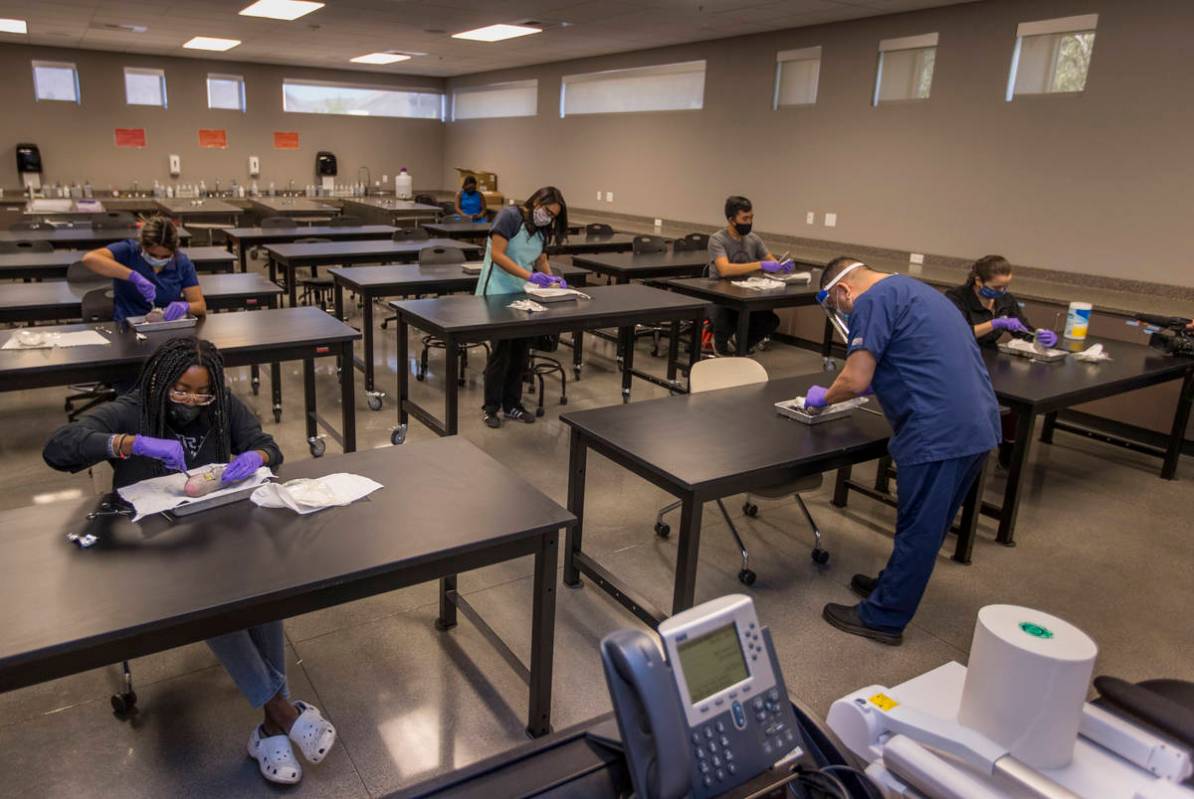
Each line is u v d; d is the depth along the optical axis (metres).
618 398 4.98
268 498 1.79
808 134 6.83
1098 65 4.95
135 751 1.91
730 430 2.59
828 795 0.86
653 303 4.32
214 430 2.00
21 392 4.65
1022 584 2.95
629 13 6.31
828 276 2.59
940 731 1.04
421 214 9.54
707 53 7.66
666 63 8.14
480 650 2.37
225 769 1.86
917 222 6.13
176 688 2.14
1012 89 5.42
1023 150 5.40
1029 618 1.05
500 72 10.75
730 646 0.85
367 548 1.64
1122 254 5.00
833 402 2.50
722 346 5.49
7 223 8.82
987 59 5.51
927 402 2.32
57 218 8.59
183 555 1.57
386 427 4.28
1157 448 4.50
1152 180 4.80
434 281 4.82
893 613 2.48
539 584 1.88
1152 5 4.66
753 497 3.40
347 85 11.36
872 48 6.21
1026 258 5.50
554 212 4.41
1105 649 2.55
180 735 1.97
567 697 2.18
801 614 2.68
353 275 4.93
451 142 12.27
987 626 1.03
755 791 0.82
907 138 6.08
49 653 1.26
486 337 3.70
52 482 3.43
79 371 2.93
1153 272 4.88
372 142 11.88
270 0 6.23
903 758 1.02
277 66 10.88
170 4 6.46
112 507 1.76
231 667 1.75
